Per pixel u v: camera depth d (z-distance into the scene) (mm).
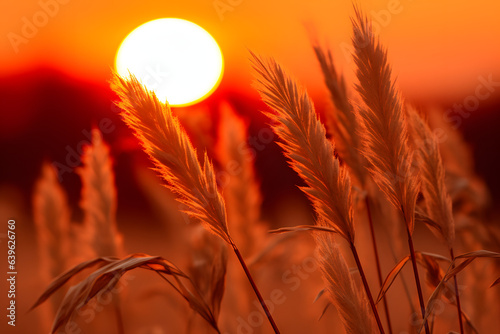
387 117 644
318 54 756
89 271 964
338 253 659
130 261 662
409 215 646
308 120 639
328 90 757
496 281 667
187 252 808
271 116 641
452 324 837
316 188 641
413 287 918
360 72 648
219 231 641
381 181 651
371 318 651
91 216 948
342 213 640
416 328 766
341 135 759
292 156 641
